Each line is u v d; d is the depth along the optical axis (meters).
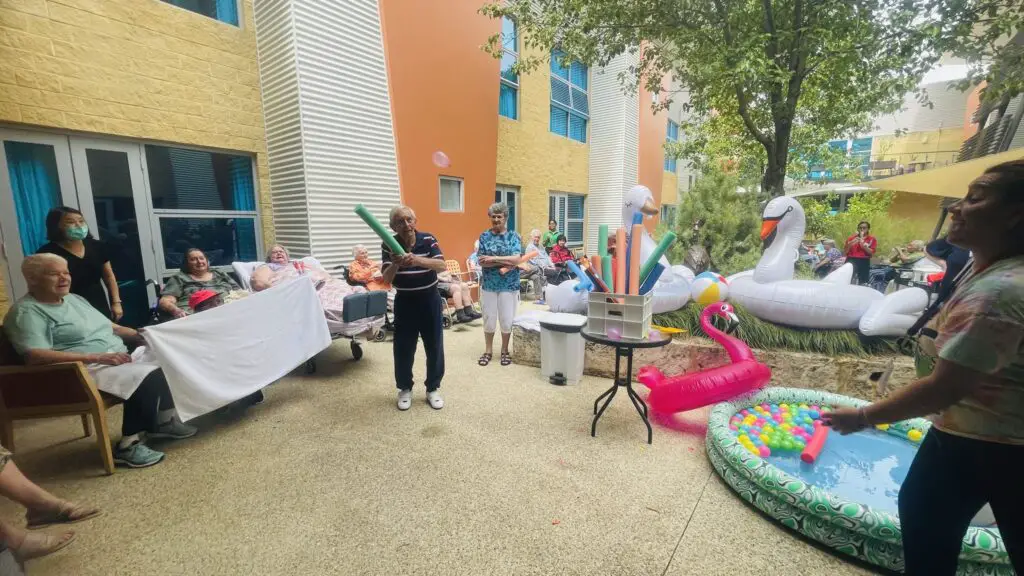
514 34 8.20
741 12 5.45
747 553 1.79
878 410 1.16
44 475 2.39
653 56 6.46
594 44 6.04
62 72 3.91
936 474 1.13
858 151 23.39
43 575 1.69
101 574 1.70
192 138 4.82
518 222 9.28
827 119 6.41
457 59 6.66
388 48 5.77
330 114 5.25
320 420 3.07
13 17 3.63
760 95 6.08
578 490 2.23
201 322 2.74
